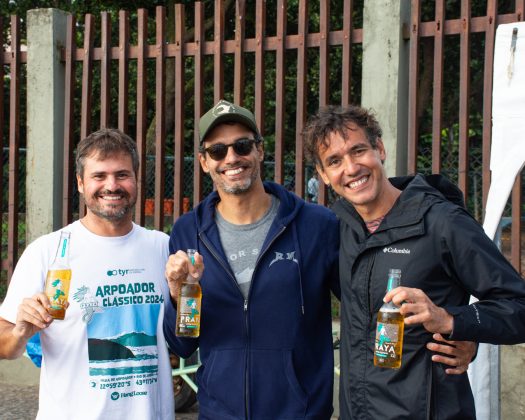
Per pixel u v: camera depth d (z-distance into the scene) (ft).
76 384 8.17
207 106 39.14
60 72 18.06
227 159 8.77
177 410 16.52
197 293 8.27
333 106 8.18
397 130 14.38
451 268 7.30
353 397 7.61
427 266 7.27
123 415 8.21
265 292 8.52
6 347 7.86
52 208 17.93
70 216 17.72
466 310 6.87
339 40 14.94
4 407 16.65
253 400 8.38
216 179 8.91
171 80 35.53
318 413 8.43
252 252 8.74
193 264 8.09
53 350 8.22
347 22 14.82
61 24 18.08
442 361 7.09
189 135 41.73
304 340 8.57
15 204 18.28
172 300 8.48
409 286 7.32
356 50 32.19
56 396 8.16
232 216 8.98
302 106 15.23
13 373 18.57
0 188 18.88
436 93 14.05
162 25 16.69
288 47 15.44
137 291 8.59
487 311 6.87
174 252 9.00
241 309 8.54
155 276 8.77
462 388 7.30
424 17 34.71
